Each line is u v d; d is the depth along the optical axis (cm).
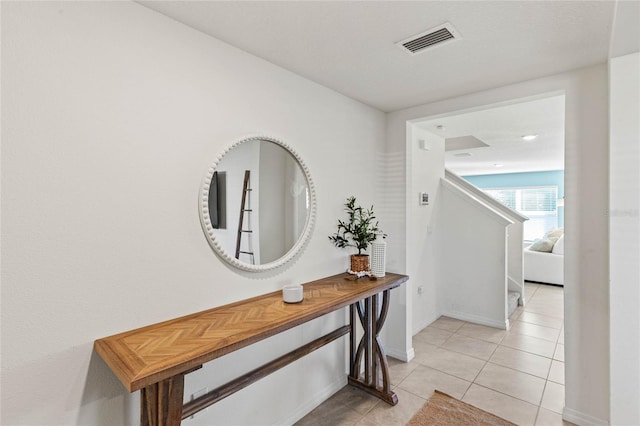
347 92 232
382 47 167
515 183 873
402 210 277
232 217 164
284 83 192
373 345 229
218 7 133
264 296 178
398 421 203
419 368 270
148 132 134
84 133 118
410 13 138
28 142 106
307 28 150
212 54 156
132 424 130
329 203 226
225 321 139
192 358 107
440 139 397
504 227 354
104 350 112
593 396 194
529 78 209
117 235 126
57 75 111
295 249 196
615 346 173
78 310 117
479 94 234
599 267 191
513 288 443
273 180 185
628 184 169
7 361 103
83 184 118
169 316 141
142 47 132
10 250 103
